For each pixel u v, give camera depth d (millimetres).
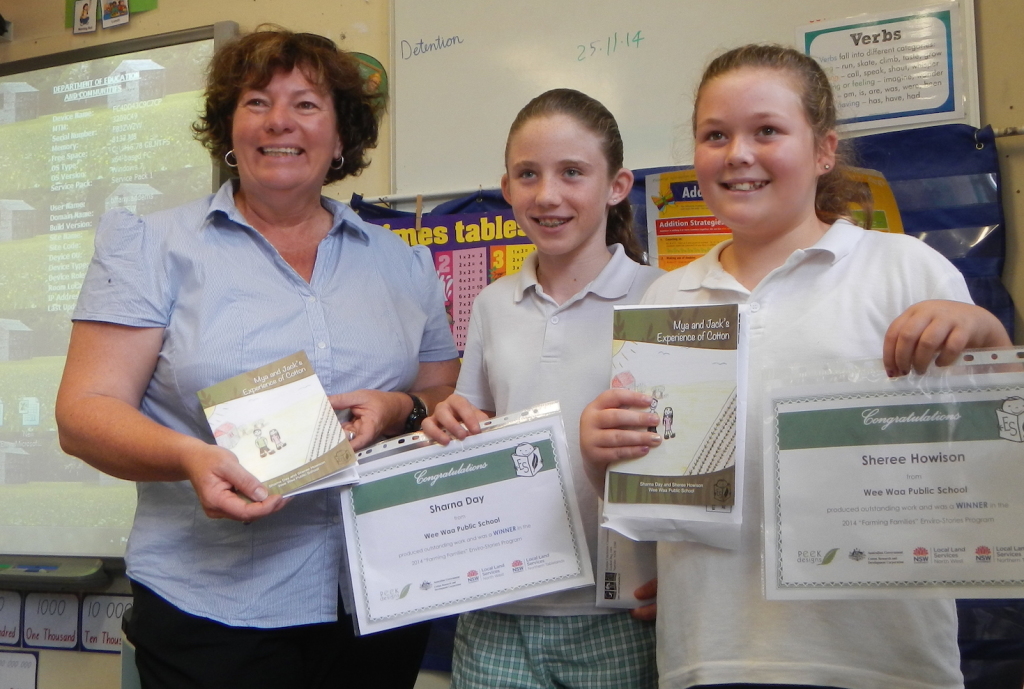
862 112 1730
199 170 2236
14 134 2432
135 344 1173
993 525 822
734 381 934
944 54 1690
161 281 1190
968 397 847
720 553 959
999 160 1671
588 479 1138
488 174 2021
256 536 1157
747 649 919
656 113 1881
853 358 934
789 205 999
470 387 1348
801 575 865
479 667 1173
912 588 832
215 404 1083
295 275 1248
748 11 1825
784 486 887
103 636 2225
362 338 1266
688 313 975
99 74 2369
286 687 1179
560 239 1236
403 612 1087
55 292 2334
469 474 1111
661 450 951
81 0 2480
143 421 1090
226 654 1138
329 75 1271
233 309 1191
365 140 1420
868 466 866
